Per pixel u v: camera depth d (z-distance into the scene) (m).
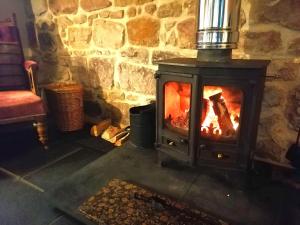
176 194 1.37
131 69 2.17
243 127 1.27
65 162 1.86
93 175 1.56
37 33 2.72
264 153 1.69
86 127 2.52
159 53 1.96
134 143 1.94
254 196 1.35
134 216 1.21
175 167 1.64
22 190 1.53
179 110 1.51
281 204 1.29
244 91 1.21
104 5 2.12
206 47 1.31
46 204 1.41
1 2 2.48
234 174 1.40
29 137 2.30
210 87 1.29
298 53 1.43
